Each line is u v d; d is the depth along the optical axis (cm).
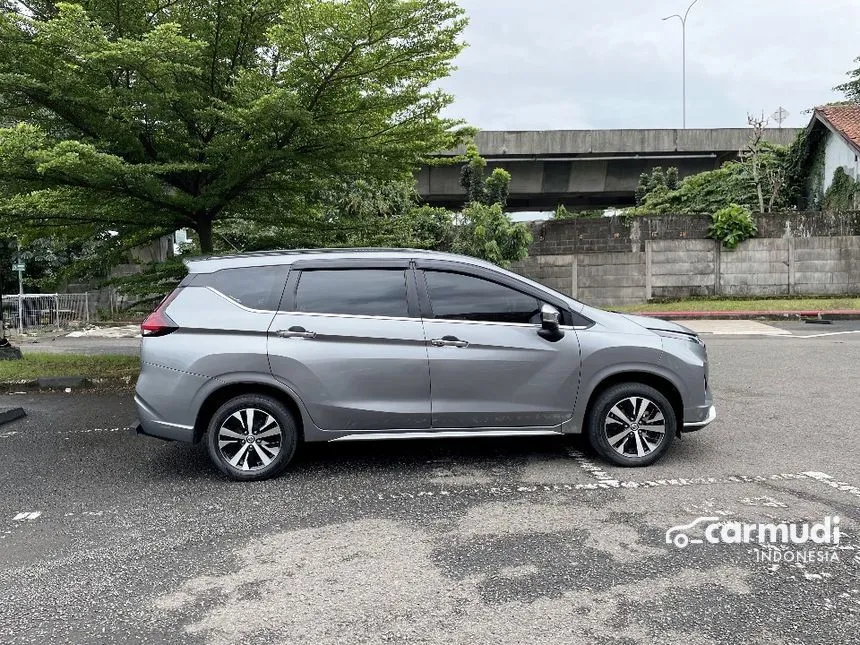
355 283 497
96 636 277
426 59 747
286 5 784
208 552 362
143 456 566
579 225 2122
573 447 561
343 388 478
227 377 475
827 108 2339
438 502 434
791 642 263
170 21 848
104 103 770
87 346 1441
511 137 3089
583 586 313
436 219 1894
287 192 941
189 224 968
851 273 1977
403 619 286
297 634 275
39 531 398
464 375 482
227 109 805
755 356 1071
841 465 496
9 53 750
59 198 815
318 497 448
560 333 490
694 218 2064
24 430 673
